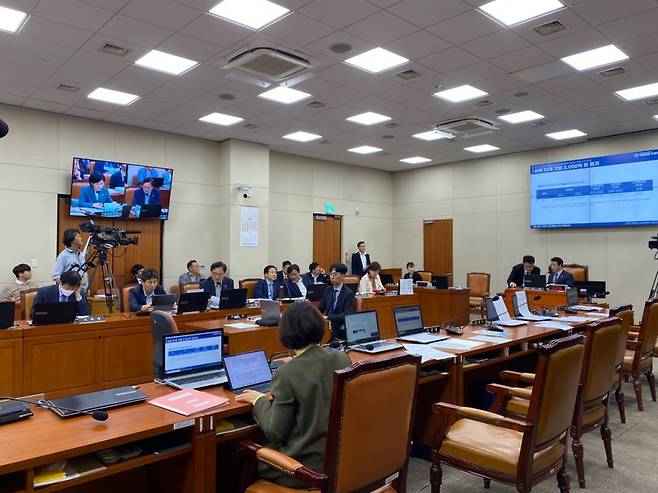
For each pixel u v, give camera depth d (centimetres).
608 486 300
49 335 449
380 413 186
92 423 191
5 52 536
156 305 521
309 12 452
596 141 948
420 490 299
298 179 1125
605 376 302
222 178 955
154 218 859
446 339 382
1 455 158
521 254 1066
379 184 1309
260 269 974
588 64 580
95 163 774
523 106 741
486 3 437
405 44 521
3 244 712
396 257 1323
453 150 1058
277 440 196
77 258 580
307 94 683
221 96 690
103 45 520
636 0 432
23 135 731
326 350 208
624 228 910
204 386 247
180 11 449
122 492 228
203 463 203
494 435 257
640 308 887
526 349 410
